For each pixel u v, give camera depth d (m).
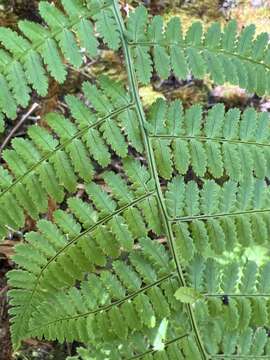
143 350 0.48
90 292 0.46
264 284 0.48
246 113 0.47
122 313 0.47
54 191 0.45
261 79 0.48
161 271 0.47
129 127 0.47
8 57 0.43
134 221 0.46
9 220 0.45
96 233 0.46
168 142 0.47
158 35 0.47
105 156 0.46
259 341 0.49
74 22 0.45
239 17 0.78
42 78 0.44
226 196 0.47
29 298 0.46
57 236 0.46
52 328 0.46
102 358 0.48
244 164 0.47
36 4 0.70
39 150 0.45
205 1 0.78
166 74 0.47
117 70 0.73
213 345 0.48
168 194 0.47
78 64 0.45
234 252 0.67
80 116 0.45
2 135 0.71
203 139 0.47
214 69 0.47
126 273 0.47
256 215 0.47
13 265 0.67
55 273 0.46
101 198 0.46
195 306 0.47
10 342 0.63
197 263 0.48
